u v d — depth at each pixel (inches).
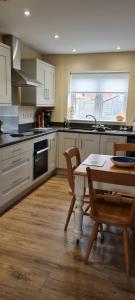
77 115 196.9
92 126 188.5
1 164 104.2
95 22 111.7
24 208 117.7
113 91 183.9
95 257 82.0
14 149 114.3
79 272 74.3
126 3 90.0
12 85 140.2
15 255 81.4
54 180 163.6
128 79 176.9
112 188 79.6
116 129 181.9
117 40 141.3
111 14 101.4
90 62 179.3
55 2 90.0
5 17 106.7
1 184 106.0
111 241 92.4
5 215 109.7
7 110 149.1
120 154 154.9
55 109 194.9
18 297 63.9
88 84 189.2
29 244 88.0
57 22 112.5
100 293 66.2
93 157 102.7
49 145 161.0
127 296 65.5
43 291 66.2
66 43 150.9
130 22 110.8
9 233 94.8
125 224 72.3
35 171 141.9
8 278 70.6
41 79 162.7
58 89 190.9
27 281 69.6
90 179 71.5
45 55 187.8
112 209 80.2
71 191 93.7
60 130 172.1
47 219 107.3
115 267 77.2
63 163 177.3
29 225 101.5
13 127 155.5
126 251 73.5
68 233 96.3
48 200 128.3
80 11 98.7
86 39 140.4
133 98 174.1
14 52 136.8
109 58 174.2
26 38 140.6
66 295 65.0
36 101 158.6
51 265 77.0
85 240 92.1
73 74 190.9
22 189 127.1
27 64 154.9
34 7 95.2
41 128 175.0
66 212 114.4
